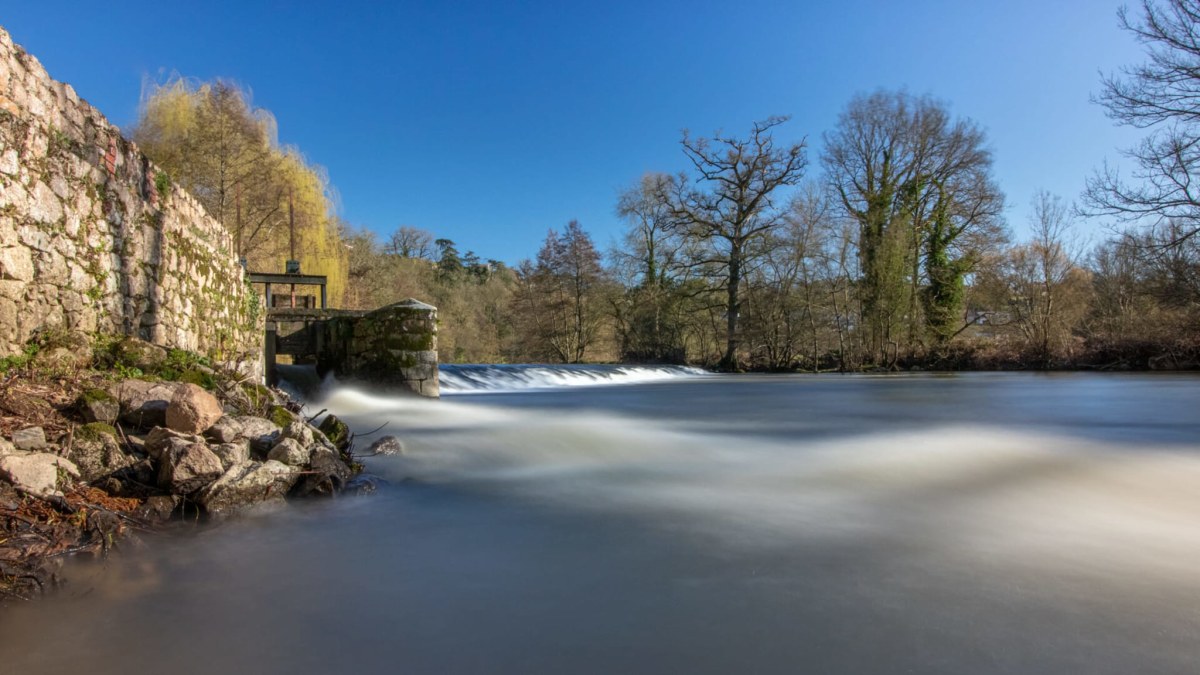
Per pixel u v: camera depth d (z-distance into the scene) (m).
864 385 18.55
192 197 7.77
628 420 8.60
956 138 30.34
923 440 6.57
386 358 11.04
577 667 2.05
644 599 2.60
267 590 2.68
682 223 34.38
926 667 2.04
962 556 3.11
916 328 30.30
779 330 32.22
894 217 30.20
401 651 2.16
